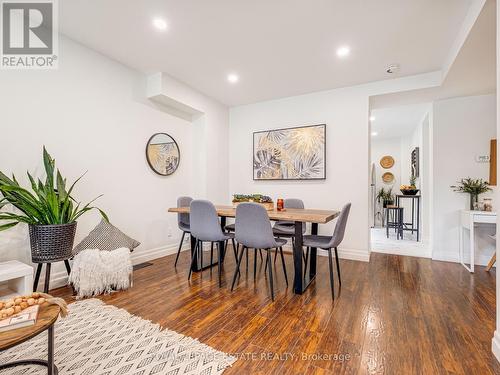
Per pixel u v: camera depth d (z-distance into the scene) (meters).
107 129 2.85
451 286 2.47
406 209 6.01
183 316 1.88
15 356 1.42
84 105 2.64
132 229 3.13
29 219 1.95
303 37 2.44
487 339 1.59
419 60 2.81
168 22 2.25
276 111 4.14
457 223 3.37
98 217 2.76
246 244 2.29
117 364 1.36
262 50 2.69
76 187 2.57
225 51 2.72
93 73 2.71
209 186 4.07
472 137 3.33
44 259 1.97
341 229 2.26
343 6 2.01
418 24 2.21
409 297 2.21
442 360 1.40
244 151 4.44
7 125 2.11
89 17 2.20
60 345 1.52
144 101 3.28
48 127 2.36
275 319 1.84
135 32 2.41
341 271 2.94
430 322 1.80
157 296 2.23
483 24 1.89
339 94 3.64
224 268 3.03
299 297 2.21
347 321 1.81
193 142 4.08
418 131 5.23
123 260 2.39
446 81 2.91
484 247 3.22
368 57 2.78
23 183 2.19
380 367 1.34
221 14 2.13
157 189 3.47
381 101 3.63
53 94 2.39
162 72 3.22
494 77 2.81
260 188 4.28
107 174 2.85
